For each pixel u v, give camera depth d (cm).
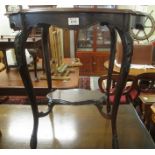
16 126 135
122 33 84
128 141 120
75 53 404
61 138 123
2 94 233
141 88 197
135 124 137
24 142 120
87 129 131
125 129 131
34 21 83
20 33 86
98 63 409
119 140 120
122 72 91
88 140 121
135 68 228
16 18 86
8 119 144
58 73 250
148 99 183
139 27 93
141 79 191
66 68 274
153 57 243
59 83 228
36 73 243
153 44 243
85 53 404
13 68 289
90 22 81
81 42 408
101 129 131
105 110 136
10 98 268
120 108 158
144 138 123
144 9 314
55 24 82
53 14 80
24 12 82
